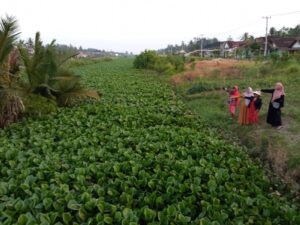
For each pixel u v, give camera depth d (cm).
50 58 1334
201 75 2828
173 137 1024
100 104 1518
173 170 769
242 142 1132
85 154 855
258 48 6181
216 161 856
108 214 579
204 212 606
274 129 1180
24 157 834
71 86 1448
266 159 960
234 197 664
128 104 1602
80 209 588
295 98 1609
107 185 696
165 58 4438
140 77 3120
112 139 990
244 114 1258
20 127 1122
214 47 10756
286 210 626
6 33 1045
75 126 1136
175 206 621
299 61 3011
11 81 1238
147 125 1213
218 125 1332
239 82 2234
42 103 1298
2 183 675
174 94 2039
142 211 589
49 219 559
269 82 2119
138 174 751
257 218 602
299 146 995
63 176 718
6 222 543
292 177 835
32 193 655
